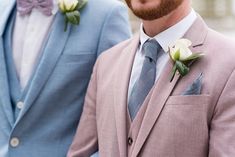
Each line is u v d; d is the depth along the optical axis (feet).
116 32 6.43
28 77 6.42
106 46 6.35
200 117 4.85
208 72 4.96
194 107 4.88
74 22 6.37
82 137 6.09
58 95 6.32
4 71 6.41
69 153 6.16
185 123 4.87
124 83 5.51
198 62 5.07
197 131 4.84
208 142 4.85
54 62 6.31
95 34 6.40
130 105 5.37
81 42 6.38
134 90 5.39
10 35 6.56
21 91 6.39
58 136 6.36
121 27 6.48
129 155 5.23
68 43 6.39
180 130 4.88
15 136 6.33
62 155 6.33
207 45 5.18
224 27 25.99
